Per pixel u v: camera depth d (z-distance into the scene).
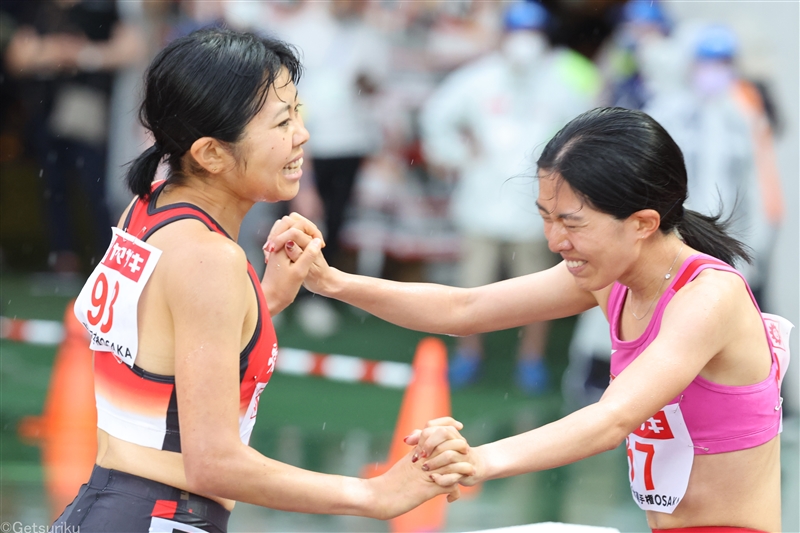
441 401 18.39
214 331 7.40
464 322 10.07
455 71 29.80
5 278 33.44
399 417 20.41
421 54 29.58
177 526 7.82
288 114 7.97
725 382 8.38
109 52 29.86
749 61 22.48
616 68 26.16
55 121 30.62
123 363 7.91
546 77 24.77
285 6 27.77
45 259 36.03
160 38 29.92
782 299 22.55
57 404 19.25
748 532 8.54
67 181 32.94
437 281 33.03
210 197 8.09
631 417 7.90
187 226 7.72
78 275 33.94
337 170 28.16
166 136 7.86
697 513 8.70
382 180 30.64
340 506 7.79
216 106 7.65
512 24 24.70
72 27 29.67
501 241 25.19
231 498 7.56
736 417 8.41
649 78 25.16
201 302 7.40
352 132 28.00
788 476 18.41
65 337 19.53
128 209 8.39
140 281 7.70
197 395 7.39
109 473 7.99
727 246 8.99
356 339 29.45
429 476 7.80
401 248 30.92
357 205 30.83
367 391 24.42
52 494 15.68
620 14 32.66
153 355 7.75
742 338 8.31
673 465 8.66
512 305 9.95
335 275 10.06
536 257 25.42
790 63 22.56
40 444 18.38
